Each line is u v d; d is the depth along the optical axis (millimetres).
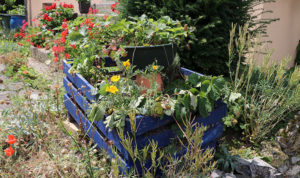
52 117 2271
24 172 2012
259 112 2713
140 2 3629
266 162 2420
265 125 2811
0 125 2559
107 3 6633
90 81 2436
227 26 3574
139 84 2328
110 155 2010
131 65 2225
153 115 1796
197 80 2076
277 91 2758
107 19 3029
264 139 2754
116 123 1722
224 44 3494
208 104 1961
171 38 2590
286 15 6949
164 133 1932
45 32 5668
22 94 3453
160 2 3615
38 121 2592
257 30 4027
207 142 2207
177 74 2531
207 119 2096
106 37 2816
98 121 2047
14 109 2801
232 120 2742
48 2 8430
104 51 2477
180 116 1872
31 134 2469
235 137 2812
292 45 7695
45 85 3678
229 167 2359
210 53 3408
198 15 3496
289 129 2453
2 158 2154
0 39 8055
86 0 7078
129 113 1694
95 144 2186
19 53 5645
